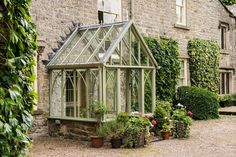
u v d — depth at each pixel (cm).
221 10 2077
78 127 1078
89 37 1161
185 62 1784
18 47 345
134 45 1153
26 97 362
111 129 974
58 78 1153
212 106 1608
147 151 914
